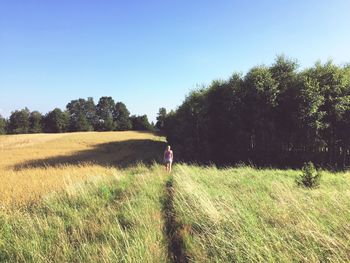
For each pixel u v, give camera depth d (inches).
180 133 1434.5
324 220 248.8
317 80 1151.0
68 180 542.3
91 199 391.9
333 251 191.6
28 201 402.9
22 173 761.6
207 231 245.0
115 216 308.5
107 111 6230.3
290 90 1189.7
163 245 238.1
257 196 358.9
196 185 417.7
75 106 6186.0
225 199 326.6
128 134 3779.5
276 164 1229.1
